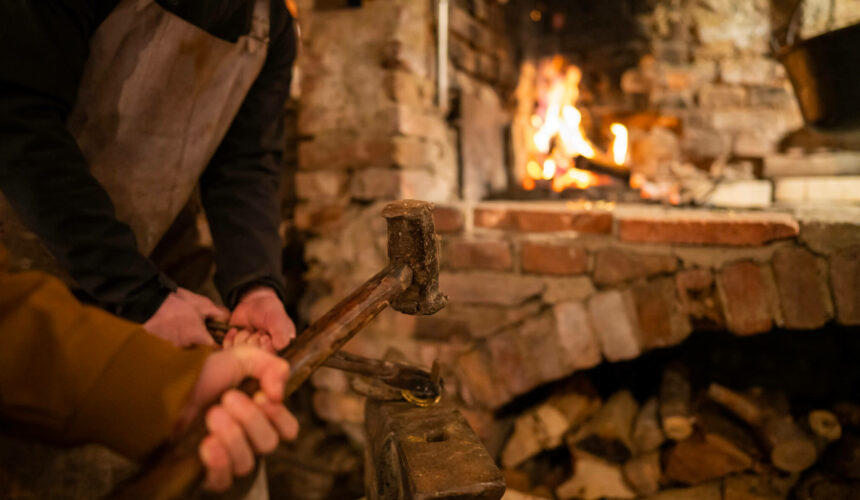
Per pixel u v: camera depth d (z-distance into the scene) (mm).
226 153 911
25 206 597
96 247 618
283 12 886
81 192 615
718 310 1210
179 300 673
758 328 1177
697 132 2434
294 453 1635
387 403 783
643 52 2520
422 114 1645
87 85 715
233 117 870
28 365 406
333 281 1599
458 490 553
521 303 1386
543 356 1362
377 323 1531
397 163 1505
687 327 1242
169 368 437
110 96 735
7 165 580
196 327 664
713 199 1806
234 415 434
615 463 1330
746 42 2396
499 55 2287
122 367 423
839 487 1148
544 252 1350
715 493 1252
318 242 1621
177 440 434
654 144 2273
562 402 1416
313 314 1608
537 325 1365
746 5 2383
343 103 1573
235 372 465
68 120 727
